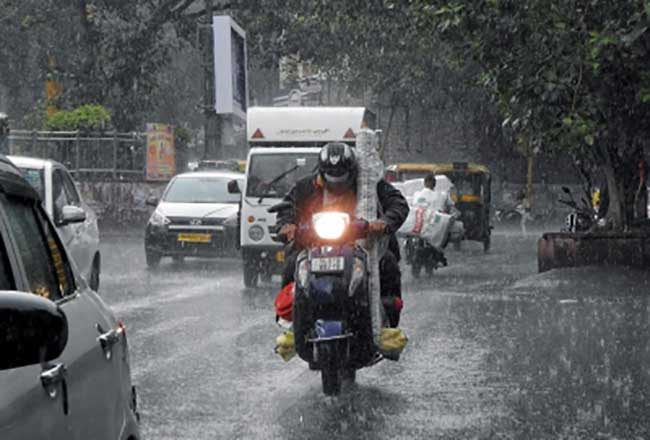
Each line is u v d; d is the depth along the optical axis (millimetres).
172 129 86562
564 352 24641
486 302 35969
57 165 33750
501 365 22938
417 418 17766
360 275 19219
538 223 124312
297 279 19375
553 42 41812
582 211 54625
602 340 26547
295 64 118688
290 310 20016
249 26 99375
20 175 9312
